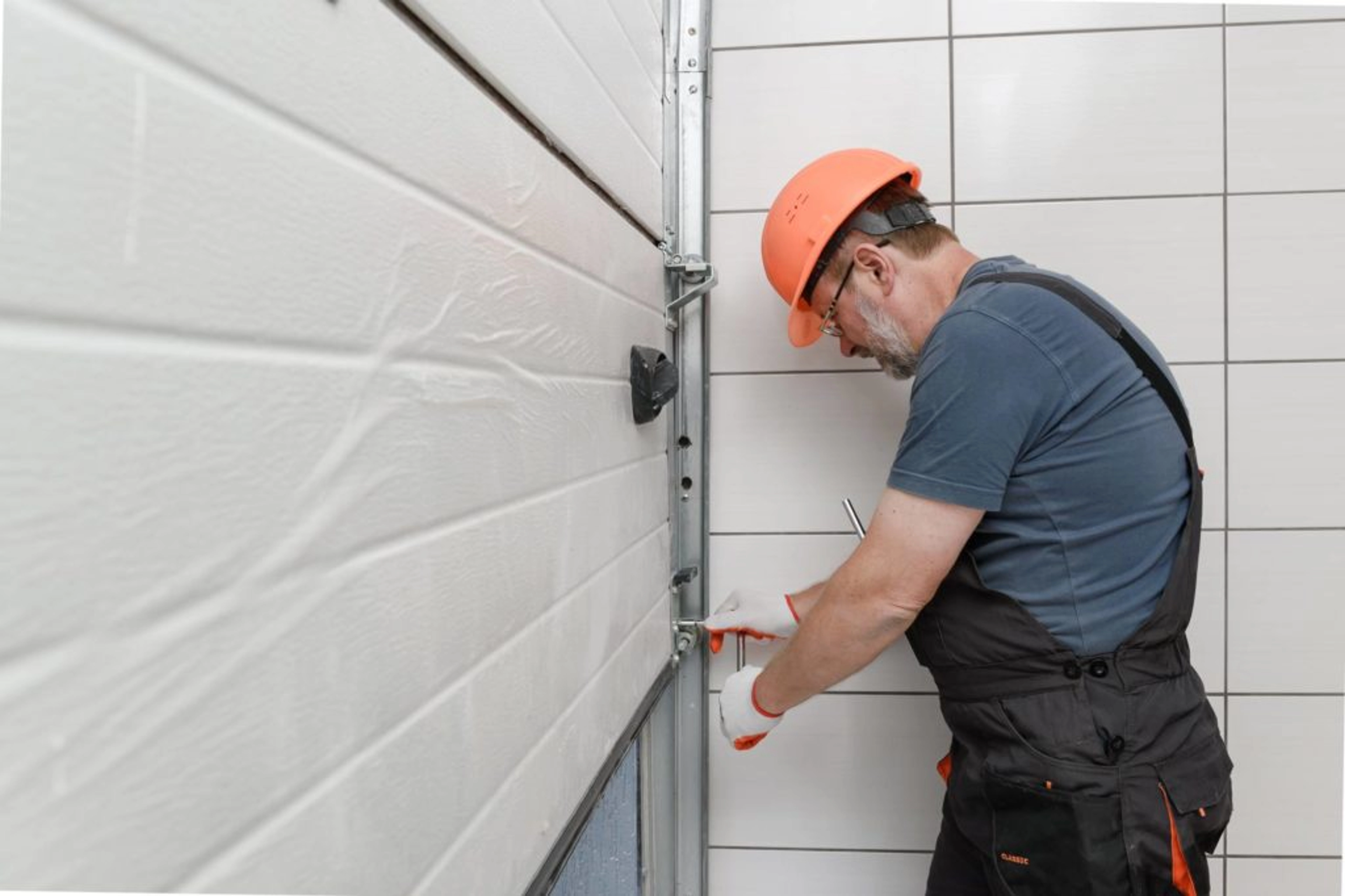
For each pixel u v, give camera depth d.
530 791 0.75
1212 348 1.53
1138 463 0.99
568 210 0.88
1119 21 1.52
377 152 0.48
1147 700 0.99
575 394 0.91
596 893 1.06
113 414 0.29
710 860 1.67
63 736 0.28
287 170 0.40
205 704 0.34
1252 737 1.54
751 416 1.64
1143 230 1.53
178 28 0.32
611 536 1.07
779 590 1.64
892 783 1.63
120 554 0.30
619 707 1.12
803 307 1.36
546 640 0.80
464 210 0.61
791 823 1.65
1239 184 1.51
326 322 0.43
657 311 1.44
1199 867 0.98
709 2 1.60
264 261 0.38
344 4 0.45
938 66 1.56
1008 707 1.03
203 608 0.34
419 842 0.53
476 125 0.63
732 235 1.62
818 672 1.09
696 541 1.63
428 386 0.55
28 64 0.26
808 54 1.59
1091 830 0.95
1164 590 1.01
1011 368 0.96
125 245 0.30
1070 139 1.54
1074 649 1.00
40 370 0.27
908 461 0.99
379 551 0.48
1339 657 1.52
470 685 0.62
